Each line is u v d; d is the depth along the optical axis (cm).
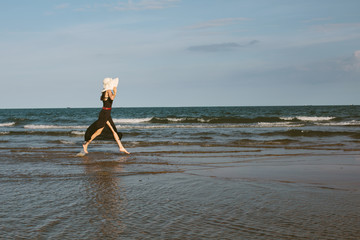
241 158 753
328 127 1942
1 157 750
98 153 831
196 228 282
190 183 475
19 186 453
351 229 279
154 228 282
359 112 5166
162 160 710
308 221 300
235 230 277
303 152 866
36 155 785
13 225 288
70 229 279
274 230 277
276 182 482
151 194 406
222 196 396
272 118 3027
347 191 423
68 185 460
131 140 1232
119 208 343
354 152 871
